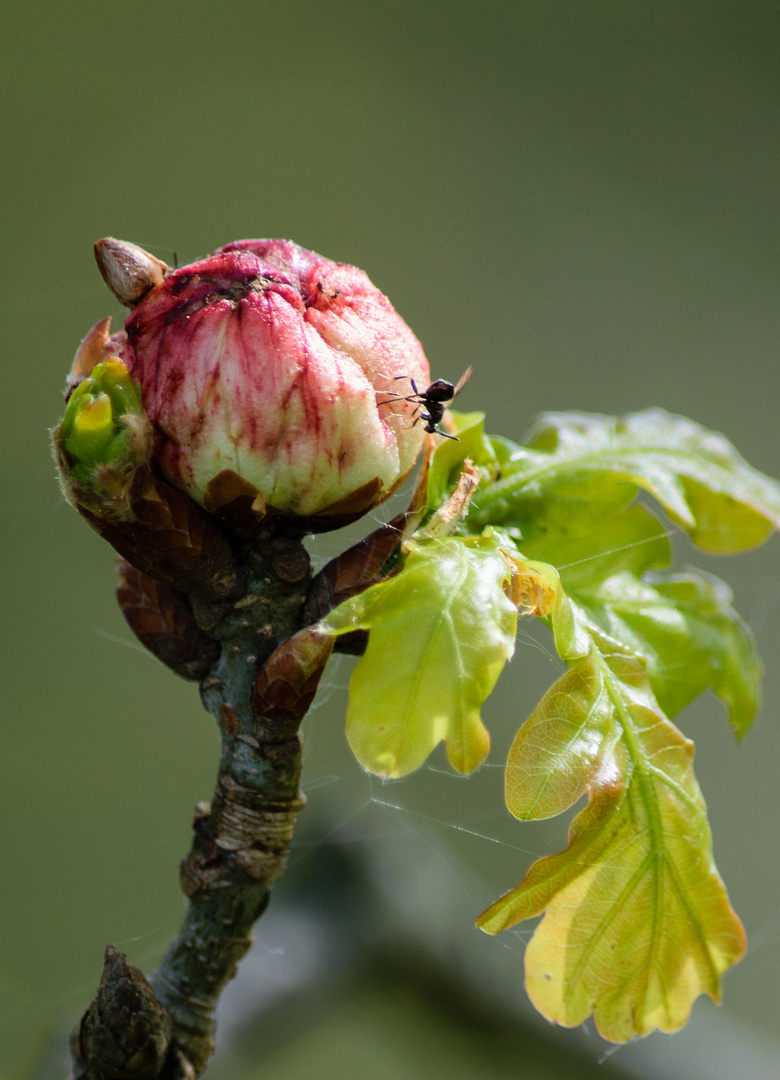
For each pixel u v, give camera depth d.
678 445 0.27
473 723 0.25
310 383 0.25
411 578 0.25
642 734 0.25
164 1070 0.26
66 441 0.25
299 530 0.25
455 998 0.29
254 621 0.25
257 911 0.26
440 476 0.26
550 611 0.25
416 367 0.25
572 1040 0.29
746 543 0.27
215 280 0.25
